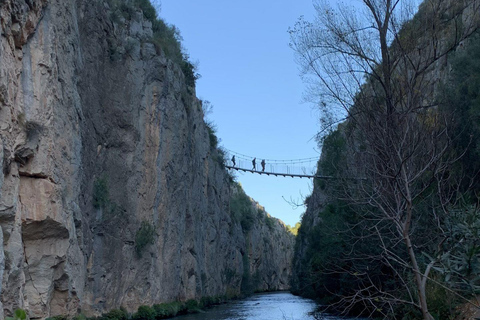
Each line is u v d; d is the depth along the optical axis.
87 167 29.61
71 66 26.27
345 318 21.84
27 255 21.44
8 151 18.02
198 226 54.06
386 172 9.79
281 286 148.12
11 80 18.89
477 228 9.47
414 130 9.98
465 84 21.14
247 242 109.25
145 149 38.09
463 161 17.34
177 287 43.44
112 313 30.69
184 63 53.66
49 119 22.09
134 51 37.03
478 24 11.71
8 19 18.44
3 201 17.91
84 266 27.47
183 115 47.25
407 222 9.68
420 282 9.52
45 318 21.61
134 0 42.19
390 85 9.93
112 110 33.97
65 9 25.98
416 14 11.01
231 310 46.97
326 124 11.88
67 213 24.02
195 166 53.62
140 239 35.62
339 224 26.78
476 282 10.91
